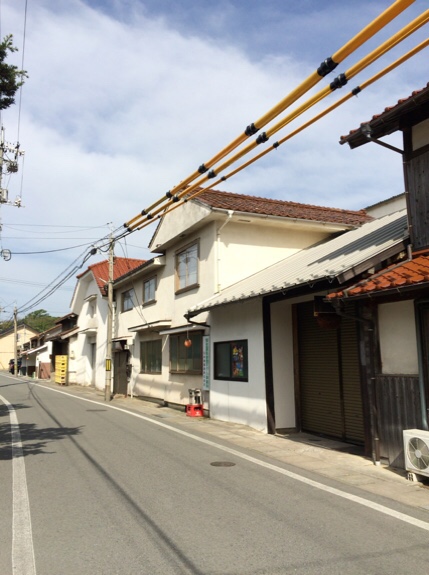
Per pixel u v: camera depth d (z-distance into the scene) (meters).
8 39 8.96
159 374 17.84
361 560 4.05
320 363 10.81
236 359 12.34
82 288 30.69
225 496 5.88
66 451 8.51
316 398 10.87
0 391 23.44
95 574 3.77
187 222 14.55
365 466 7.55
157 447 8.93
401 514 5.25
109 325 19.94
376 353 7.78
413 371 7.17
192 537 4.53
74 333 31.22
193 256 15.09
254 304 11.60
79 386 29.45
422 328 6.98
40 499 5.70
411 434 6.61
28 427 11.41
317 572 3.82
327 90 5.73
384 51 5.03
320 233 15.18
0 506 5.45
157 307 18.02
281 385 11.26
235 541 4.44
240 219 13.46
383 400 7.62
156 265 17.59
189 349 15.30
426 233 7.71
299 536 4.58
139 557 4.08
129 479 6.61
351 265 7.73
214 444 9.34
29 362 47.81
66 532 4.65
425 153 7.81
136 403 18.09
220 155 7.48
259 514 5.21
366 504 5.60
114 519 5.01
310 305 11.30
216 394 13.12
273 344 11.27
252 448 9.05
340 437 9.98
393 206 16.12
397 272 7.23
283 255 14.45
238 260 13.78
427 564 3.98
